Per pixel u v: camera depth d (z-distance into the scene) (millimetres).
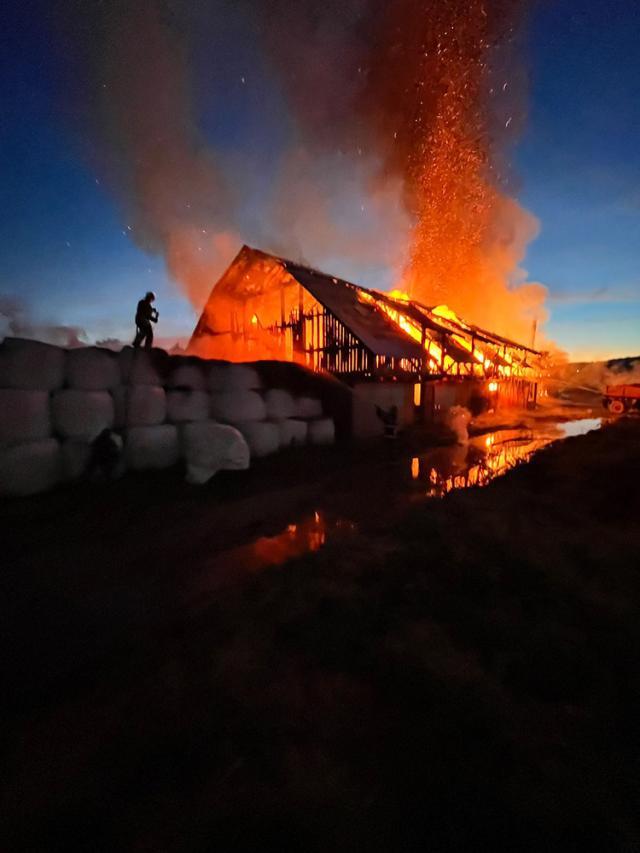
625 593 3834
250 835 1789
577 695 2578
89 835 1807
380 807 1903
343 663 2887
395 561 4531
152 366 8797
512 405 24906
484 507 6441
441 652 2986
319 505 6598
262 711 2461
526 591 3875
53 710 2477
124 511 6074
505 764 2117
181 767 2115
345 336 14062
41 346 6996
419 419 17891
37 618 3434
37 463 6344
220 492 7176
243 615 3486
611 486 7492
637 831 1783
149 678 2742
